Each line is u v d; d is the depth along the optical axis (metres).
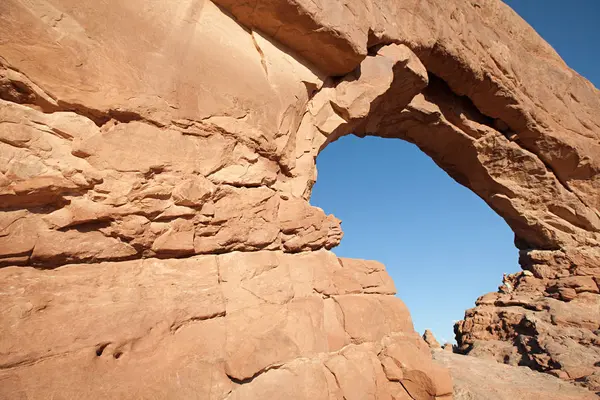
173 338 4.31
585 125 17.03
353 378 5.86
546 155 16.12
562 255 17.20
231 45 6.30
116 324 3.95
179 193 4.89
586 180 17.19
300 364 5.27
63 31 4.36
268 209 6.25
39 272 3.85
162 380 3.94
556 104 16.00
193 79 5.49
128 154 4.55
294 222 6.73
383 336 7.20
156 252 4.70
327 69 8.26
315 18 6.90
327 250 7.80
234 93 6.00
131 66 4.85
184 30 5.61
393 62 9.66
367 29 8.20
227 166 5.72
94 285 4.07
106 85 4.59
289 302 5.83
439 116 13.99
